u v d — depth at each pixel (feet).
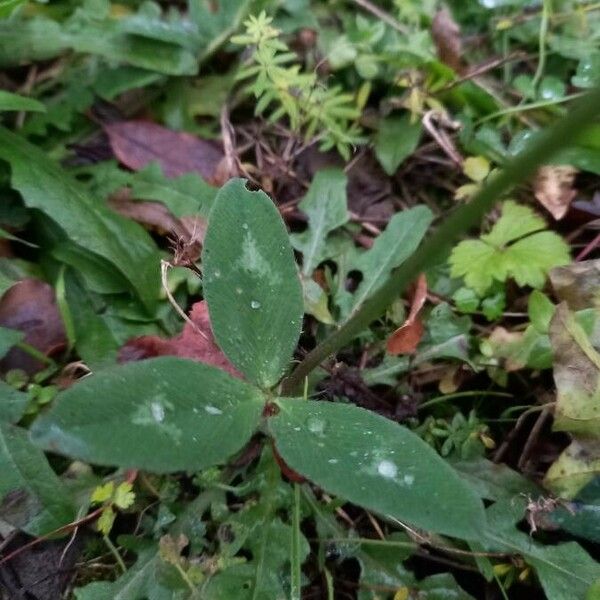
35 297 0.39
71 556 0.34
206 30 0.51
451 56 0.52
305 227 0.47
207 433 0.25
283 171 0.48
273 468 0.35
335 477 0.25
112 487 0.33
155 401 0.25
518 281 0.39
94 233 0.40
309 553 0.35
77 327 0.40
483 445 0.37
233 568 0.33
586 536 0.34
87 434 0.23
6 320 0.39
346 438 0.26
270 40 0.46
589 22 0.52
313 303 0.40
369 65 0.50
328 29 0.53
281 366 0.29
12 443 0.34
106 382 0.24
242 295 0.29
